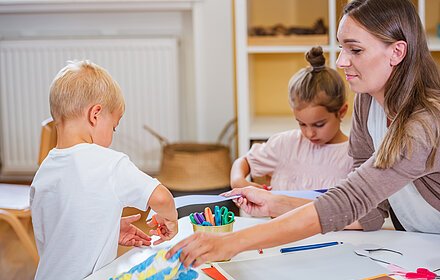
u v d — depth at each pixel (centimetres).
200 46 352
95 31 369
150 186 135
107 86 146
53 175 141
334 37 280
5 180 385
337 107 193
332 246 140
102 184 137
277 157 208
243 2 276
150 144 369
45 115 369
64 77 145
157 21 366
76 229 137
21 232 242
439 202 148
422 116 127
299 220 122
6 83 366
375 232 151
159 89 362
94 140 145
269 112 342
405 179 126
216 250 118
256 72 338
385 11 128
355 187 124
